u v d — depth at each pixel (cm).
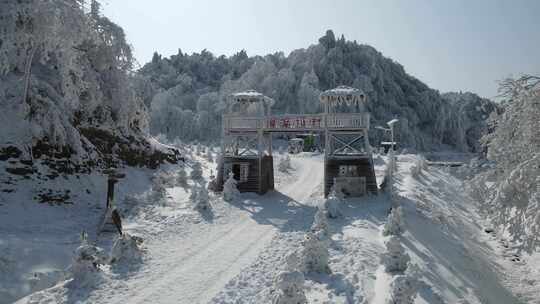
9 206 1903
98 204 2245
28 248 1463
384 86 15025
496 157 1700
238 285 1237
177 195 2627
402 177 3703
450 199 3456
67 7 2256
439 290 1193
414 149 12500
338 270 1291
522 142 1561
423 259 1477
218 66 17900
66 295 1162
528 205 1390
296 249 1562
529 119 1521
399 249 1256
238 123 3017
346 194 2673
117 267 1383
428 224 2153
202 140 11719
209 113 12269
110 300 1140
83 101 2805
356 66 15212
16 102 2298
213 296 1166
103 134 2881
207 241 1725
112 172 1834
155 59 17500
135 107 3188
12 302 1187
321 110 12669
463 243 2122
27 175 2134
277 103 13338
